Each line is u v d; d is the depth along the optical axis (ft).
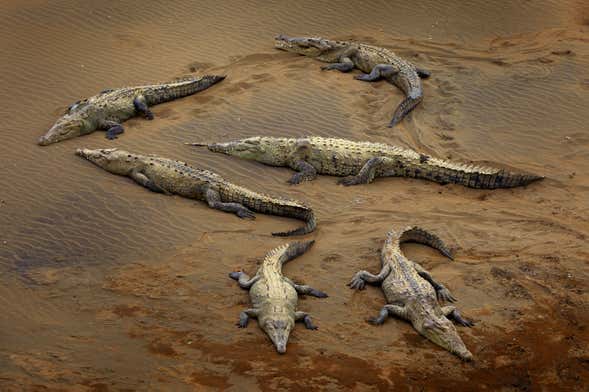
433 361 64.08
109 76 119.03
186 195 89.61
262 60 127.24
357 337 66.80
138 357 63.82
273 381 60.95
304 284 74.13
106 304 70.44
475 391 61.16
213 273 75.31
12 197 87.30
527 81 119.96
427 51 130.72
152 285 73.15
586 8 147.13
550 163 99.14
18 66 119.75
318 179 95.40
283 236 82.23
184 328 67.46
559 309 71.36
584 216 87.20
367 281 74.33
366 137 104.27
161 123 106.52
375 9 144.25
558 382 62.80
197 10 141.28
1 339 65.62
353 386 60.75
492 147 102.94
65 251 78.18
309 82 119.14
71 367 62.54
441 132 106.52
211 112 109.60
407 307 68.90
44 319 68.39
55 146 99.35
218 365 62.75
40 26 131.95
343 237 82.43
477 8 144.87
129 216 84.64
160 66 122.93
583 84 118.93
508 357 65.05
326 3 145.69
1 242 79.25
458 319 68.85
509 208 89.25
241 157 98.27
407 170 95.96
